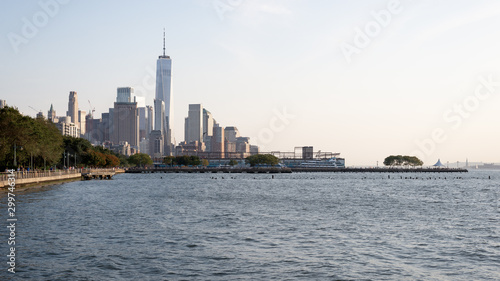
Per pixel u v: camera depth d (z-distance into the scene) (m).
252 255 40.41
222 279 33.00
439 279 33.31
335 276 33.91
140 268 35.72
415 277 33.78
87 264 36.72
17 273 34.00
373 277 33.72
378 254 41.06
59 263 36.91
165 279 32.88
